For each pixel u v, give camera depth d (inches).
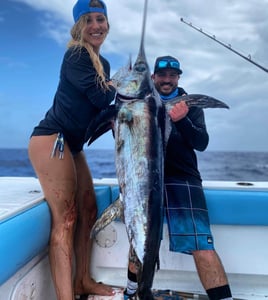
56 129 71.9
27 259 60.1
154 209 63.4
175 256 84.9
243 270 83.6
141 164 64.2
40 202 69.4
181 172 80.7
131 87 66.7
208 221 76.5
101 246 86.5
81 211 81.2
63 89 72.2
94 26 71.6
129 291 74.1
